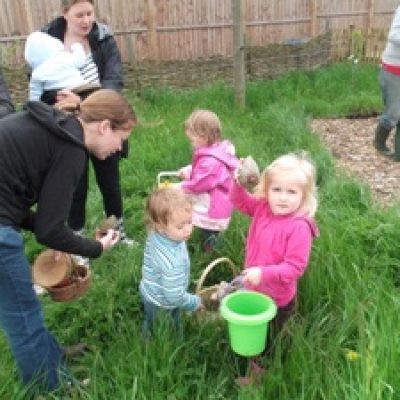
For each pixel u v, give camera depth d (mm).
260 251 2600
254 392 2285
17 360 2357
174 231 2506
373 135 6695
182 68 8242
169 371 2418
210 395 2326
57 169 2006
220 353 2639
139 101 7379
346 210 4047
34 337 2293
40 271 2477
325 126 7070
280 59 9016
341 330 2570
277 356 2453
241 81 7211
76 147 2012
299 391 2346
